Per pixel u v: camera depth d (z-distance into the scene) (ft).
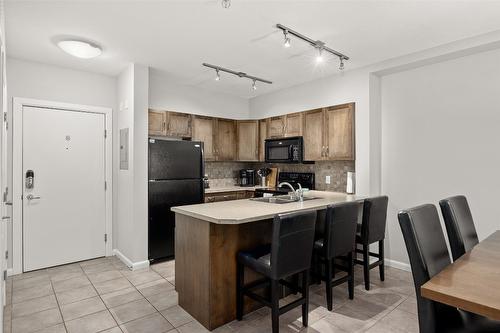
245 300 8.00
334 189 13.71
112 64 11.58
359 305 8.45
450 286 3.59
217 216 7.13
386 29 8.61
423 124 10.82
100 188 12.74
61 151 11.84
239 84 14.69
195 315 7.76
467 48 9.21
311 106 13.92
